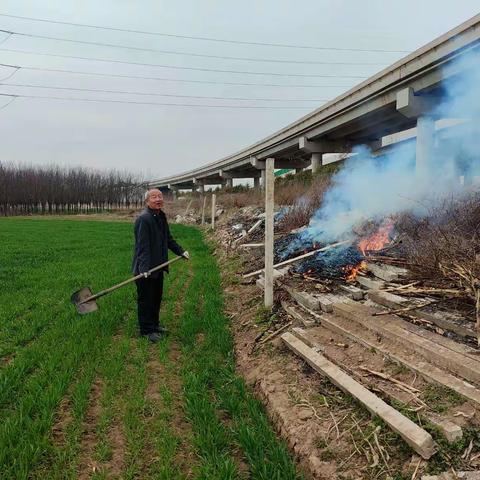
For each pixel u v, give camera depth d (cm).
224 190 4400
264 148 3650
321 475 276
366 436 292
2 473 282
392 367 356
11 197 5438
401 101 1717
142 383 415
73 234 2114
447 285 464
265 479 277
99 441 328
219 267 1047
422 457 259
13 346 509
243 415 367
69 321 600
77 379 423
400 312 433
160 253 566
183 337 542
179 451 320
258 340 511
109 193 6612
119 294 753
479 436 264
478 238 483
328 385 368
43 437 322
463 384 304
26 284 855
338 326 448
